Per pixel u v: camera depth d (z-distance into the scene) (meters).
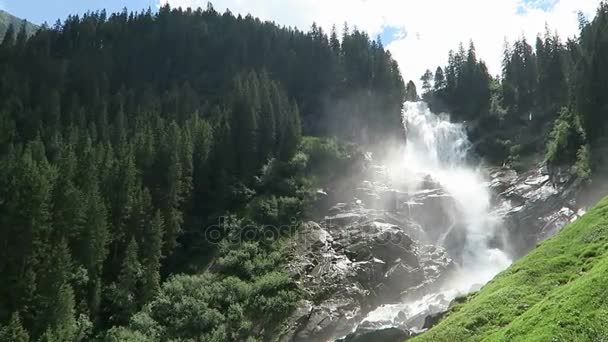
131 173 69.69
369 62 134.62
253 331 57.38
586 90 90.88
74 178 67.31
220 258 68.75
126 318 57.62
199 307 58.31
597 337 24.22
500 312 33.53
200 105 111.75
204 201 82.38
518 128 116.19
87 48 131.62
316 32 144.25
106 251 61.03
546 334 25.42
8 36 127.25
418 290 65.75
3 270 54.81
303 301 61.53
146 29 144.38
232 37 140.38
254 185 86.25
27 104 96.25
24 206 56.41
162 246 69.19
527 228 80.38
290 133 97.25
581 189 78.81
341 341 49.69
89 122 91.31
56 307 51.16
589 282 28.09
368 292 64.56
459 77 140.25
